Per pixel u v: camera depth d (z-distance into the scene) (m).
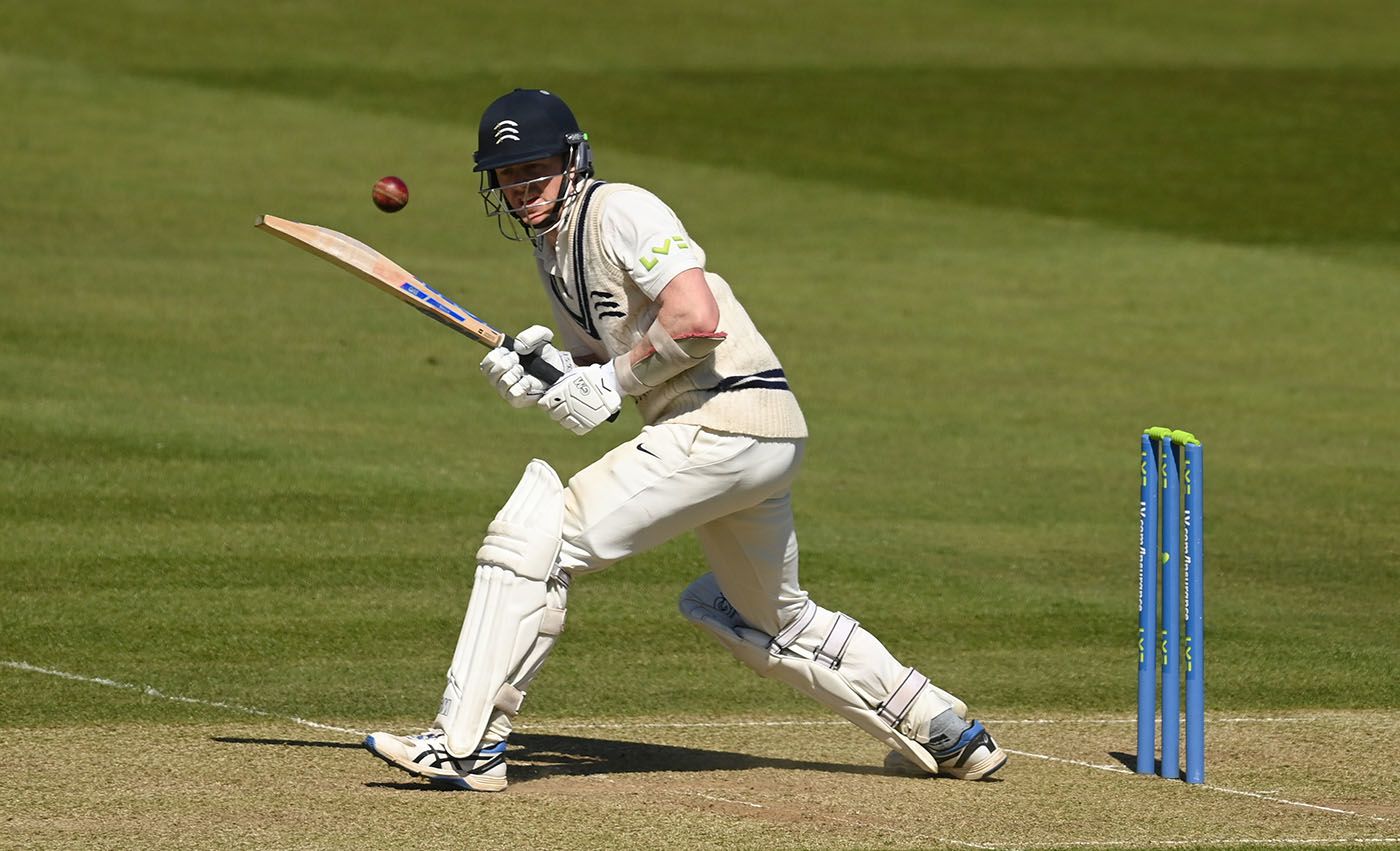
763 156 68.44
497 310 44.31
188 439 32.34
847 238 56.72
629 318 16.11
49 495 28.48
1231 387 41.06
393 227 53.84
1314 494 32.19
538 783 16.70
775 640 17.25
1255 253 56.41
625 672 21.44
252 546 26.36
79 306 42.53
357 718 19.05
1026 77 85.38
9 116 65.38
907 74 84.88
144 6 87.31
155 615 22.92
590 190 16.12
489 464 31.92
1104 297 50.31
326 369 38.72
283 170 60.69
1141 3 105.56
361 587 24.64
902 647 22.80
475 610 16.11
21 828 14.79
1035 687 21.11
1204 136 74.38
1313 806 16.44
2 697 19.30
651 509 16.14
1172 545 17.23
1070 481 32.62
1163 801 16.53
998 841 15.12
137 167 59.53
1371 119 77.94
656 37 90.19
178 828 14.87
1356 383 41.75
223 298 44.47
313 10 89.94
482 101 74.31
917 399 39.03
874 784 17.02
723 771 17.44
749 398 16.16
